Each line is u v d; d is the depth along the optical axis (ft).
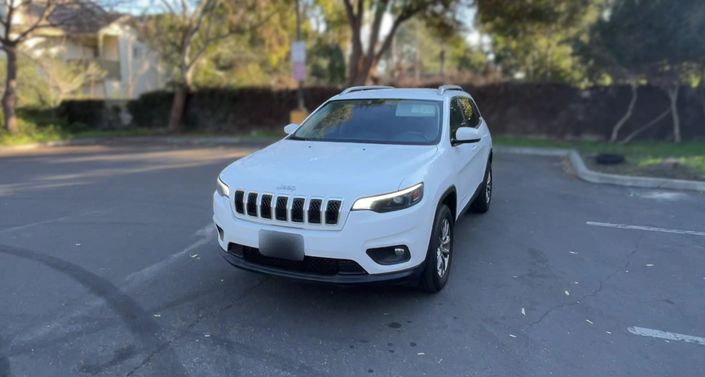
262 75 108.99
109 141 67.15
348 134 16.93
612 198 26.96
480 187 21.52
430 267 13.56
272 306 13.79
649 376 10.62
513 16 58.90
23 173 37.50
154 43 77.82
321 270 12.34
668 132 53.47
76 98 84.38
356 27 66.80
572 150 46.03
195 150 52.75
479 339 12.07
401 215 12.16
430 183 13.17
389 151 14.92
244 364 11.00
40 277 15.84
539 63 89.15
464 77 85.92
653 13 44.19
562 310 13.62
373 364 11.03
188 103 79.15
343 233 11.82
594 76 52.47
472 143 17.79
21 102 75.31
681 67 46.80
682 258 17.67
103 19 64.03
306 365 10.98
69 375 10.55
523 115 60.49
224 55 103.35
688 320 13.10
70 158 47.52
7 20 61.36
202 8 73.56
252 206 12.67
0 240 19.69
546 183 31.55
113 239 19.75
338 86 71.56
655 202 25.98
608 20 47.55
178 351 11.50
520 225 21.70
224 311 13.50
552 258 17.61
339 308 13.66
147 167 39.58
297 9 61.77
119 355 11.33
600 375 10.64
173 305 13.87
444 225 14.66
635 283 15.48
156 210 24.41
